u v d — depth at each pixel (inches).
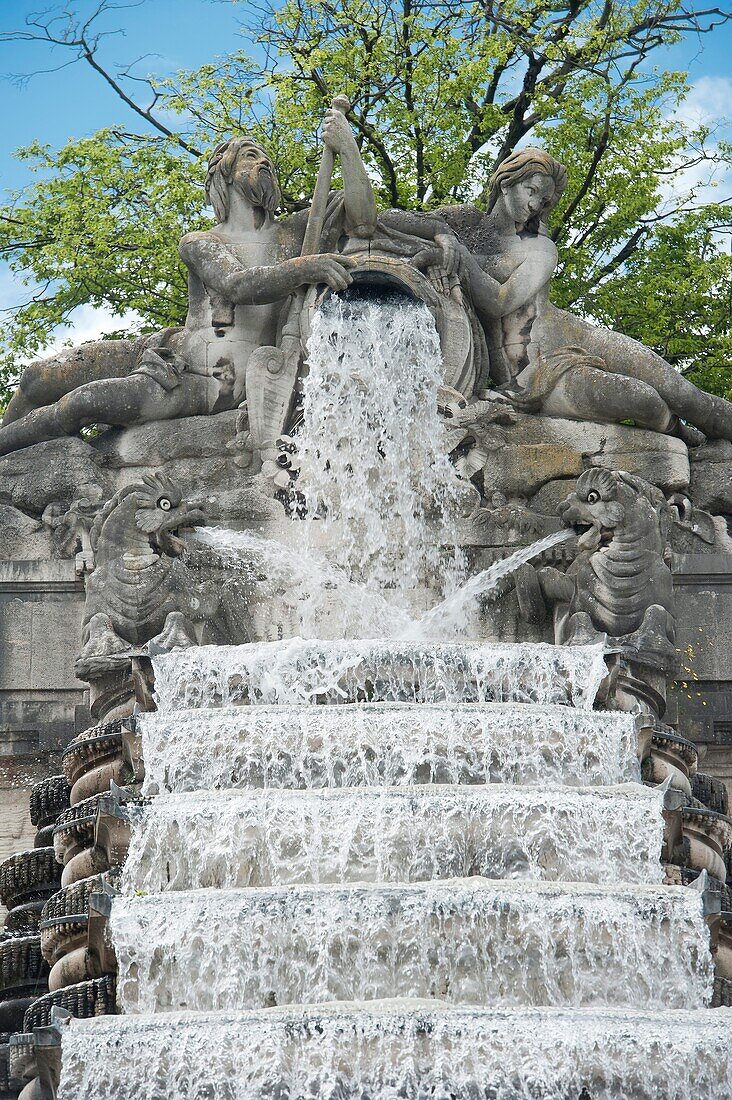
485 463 1027.9
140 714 802.8
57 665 994.7
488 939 664.4
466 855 719.1
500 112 1338.6
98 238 1300.4
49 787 878.4
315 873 716.7
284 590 992.9
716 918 679.1
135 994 674.2
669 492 1034.1
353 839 718.5
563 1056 607.5
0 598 1003.3
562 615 962.7
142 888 725.9
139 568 953.5
